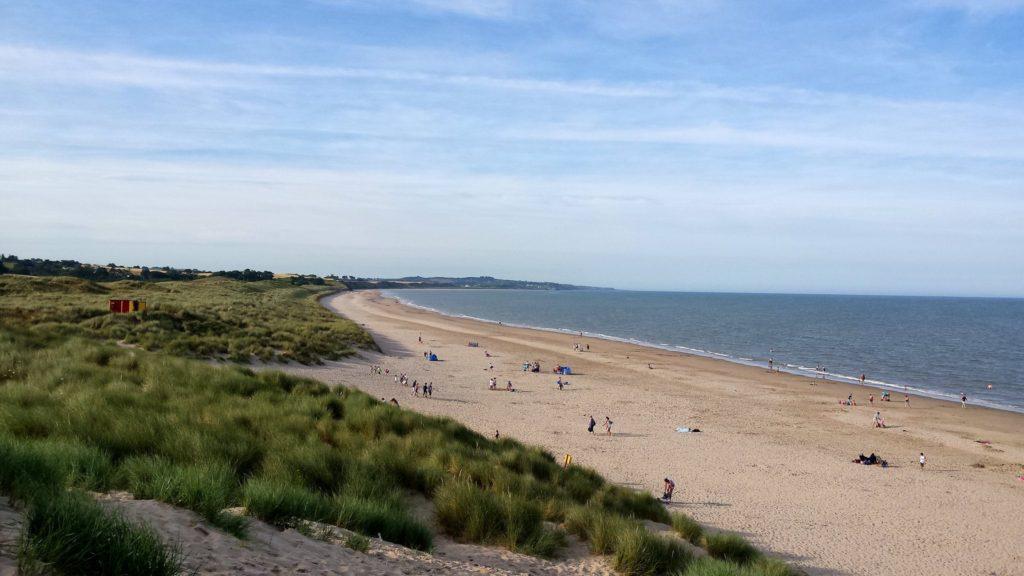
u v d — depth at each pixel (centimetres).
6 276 6175
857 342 8988
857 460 2623
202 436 909
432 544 746
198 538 481
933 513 1997
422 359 5197
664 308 19938
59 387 1314
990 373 6031
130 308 3956
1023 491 2298
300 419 1304
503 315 14550
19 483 459
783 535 1680
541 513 940
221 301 7131
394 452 1187
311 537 601
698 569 819
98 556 365
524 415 3166
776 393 4372
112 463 738
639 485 2059
